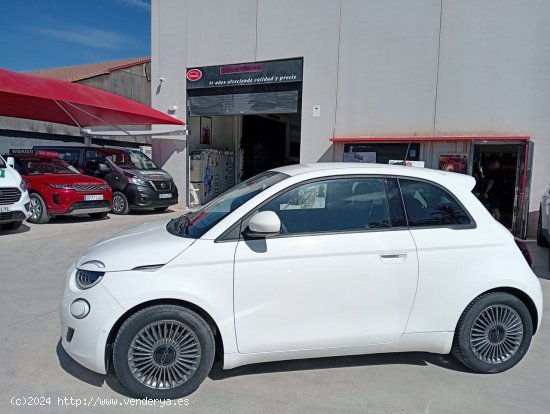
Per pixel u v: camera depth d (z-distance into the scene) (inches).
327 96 431.8
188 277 110.7
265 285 113.4
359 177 126.0
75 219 421.4
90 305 109.7
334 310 116.8
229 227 115.7
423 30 390.0
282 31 449.1
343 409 109.2
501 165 371.2
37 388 116.3
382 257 118.4
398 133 406.0
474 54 374.0
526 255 132.8
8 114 546.6
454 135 385.1
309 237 117.3
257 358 117.0
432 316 122.6
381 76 408.8
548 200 283.9
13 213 315.0
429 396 116.1
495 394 117.6
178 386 113.1
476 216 129.1
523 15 356.5
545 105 355.3
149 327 110.7
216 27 484.1
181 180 530.0
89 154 481.7
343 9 418.6
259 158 711.1
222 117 629.0
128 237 130.0
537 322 131.5
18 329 153.9
